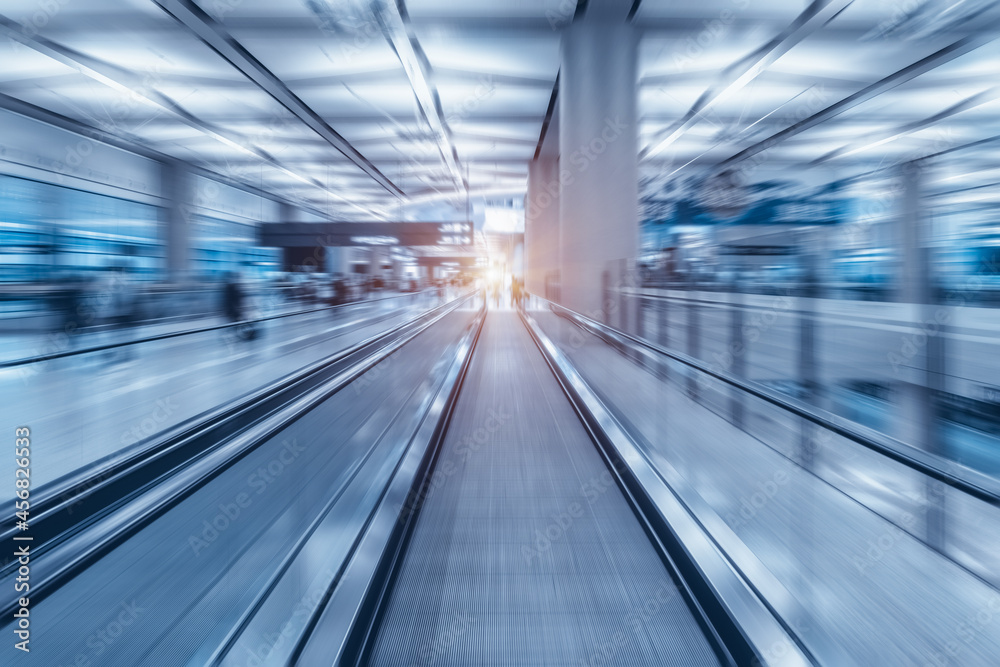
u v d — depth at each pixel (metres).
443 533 3.54
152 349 11.25
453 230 21.38
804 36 12.27
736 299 9.36
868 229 7.77
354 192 31.83
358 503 3.44
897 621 2.49
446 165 25.09
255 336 12.98
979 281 6.11
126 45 12.13
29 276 13.54
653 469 3.90
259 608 2.47
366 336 13.74
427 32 12.38
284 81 14.67
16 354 9.98
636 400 6.30
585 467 4.67
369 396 7.35
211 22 11.38
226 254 23.75
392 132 19.42
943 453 3.54
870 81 14.73
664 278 17.67
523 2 11.29
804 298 5.20
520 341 12.46
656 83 14.82
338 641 2.22
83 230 15.65
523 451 5.07
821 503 3.63
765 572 2.65
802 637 2.28
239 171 24.64
